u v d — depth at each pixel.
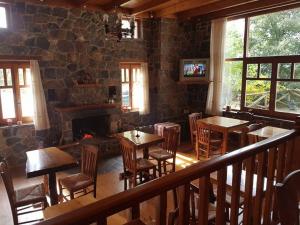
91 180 3.24
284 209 1.21
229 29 6.20
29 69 5.06
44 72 5.12
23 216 3.22
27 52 4.89
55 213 2.01
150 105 6.88
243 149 1.46
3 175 2.56
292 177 1.31
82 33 5.48
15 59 4.77
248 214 1.63
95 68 5.74
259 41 5.67
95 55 5.70
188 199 1.17
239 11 5.65
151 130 6.30
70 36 5.34
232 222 1.51
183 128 6.70
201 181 1.23
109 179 4.27
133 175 3.57
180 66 6.59
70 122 5.23
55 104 5.32
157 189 0.99
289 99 5.20
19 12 4.73
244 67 5.91
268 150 1.73
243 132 4.11
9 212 3.32
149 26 6.54
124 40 6.12
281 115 5.30
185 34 6.89
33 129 5.09
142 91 6.49
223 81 6.34
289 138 1.84
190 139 6.55
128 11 5.81
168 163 4.31
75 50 5.43
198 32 6.88
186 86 7.19
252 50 5.81
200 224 1.29
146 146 3.76
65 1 5.16
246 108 5.96
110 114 5.84
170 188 1.04
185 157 5.27
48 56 5.12
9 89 4.90
